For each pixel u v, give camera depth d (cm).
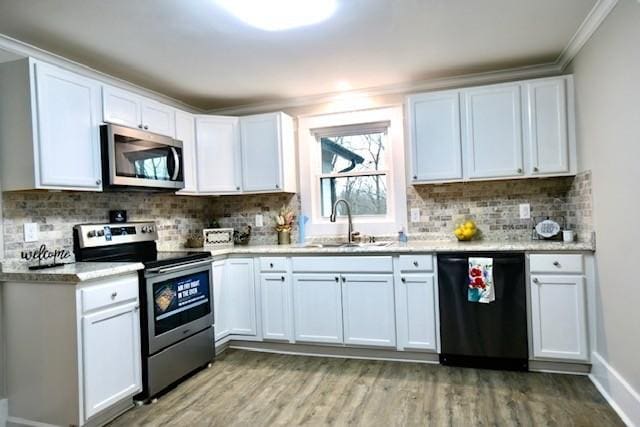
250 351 344
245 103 396
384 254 304
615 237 224
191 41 253
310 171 389
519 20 240
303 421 222
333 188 391
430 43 269
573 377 265
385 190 374
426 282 294
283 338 332
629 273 207
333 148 392
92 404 217
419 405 235
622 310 216
